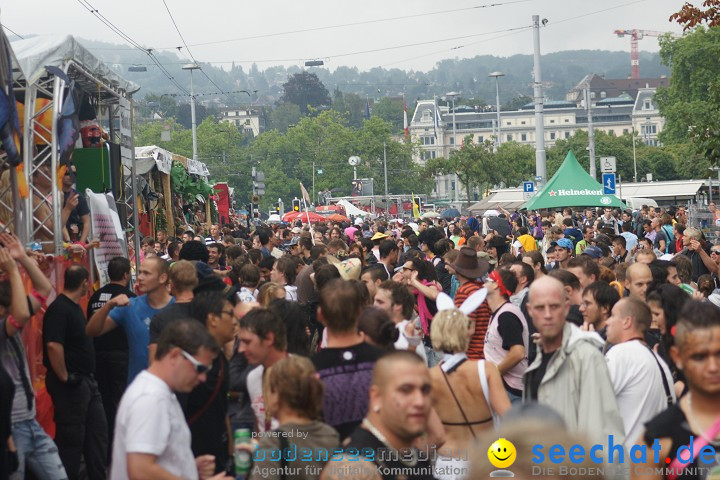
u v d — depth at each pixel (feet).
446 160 296.51
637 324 20.33
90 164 40.27
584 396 18.81
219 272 37.01
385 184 395.75
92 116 41.83
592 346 19.24
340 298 18.43
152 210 66.90
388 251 44.04
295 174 431.84
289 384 16.12
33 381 27.71
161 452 16.43
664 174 372.38
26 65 31.68
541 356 19.94
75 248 31.73
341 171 429.79
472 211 204.95
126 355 29.19
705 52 243.60
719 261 41.86
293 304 22.70
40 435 23.52
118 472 16.67
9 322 22.74
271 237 54.24
